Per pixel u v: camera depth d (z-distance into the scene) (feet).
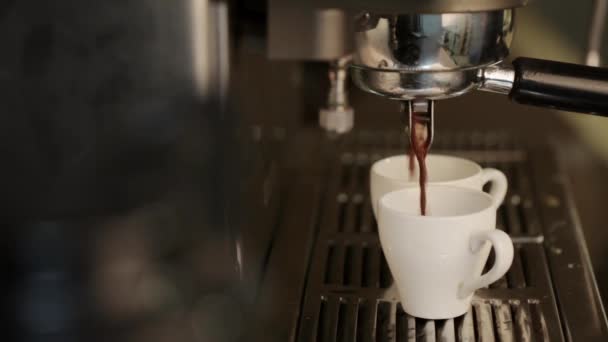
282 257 2.37
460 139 3.33
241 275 2.14
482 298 2.17
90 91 1.90
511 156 3.16
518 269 2.30
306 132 3.37
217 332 1.91
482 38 1.87
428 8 1.81
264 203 2.54
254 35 2.41
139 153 1.96
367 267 2.34
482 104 3.41
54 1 1.84
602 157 3.40
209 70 2.00
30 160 1.91
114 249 1.97
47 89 1.88
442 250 2.02
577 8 3.33
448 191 2.20
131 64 1.90
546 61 1.96
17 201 1.93
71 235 1.95
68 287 1.94
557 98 1.95
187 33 1.93
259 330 2.02
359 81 1.98
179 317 1.92
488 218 2.06
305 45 2.38
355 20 1.92
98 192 1.95
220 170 2.10
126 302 1.94
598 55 3.23
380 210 2.10
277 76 3.07
